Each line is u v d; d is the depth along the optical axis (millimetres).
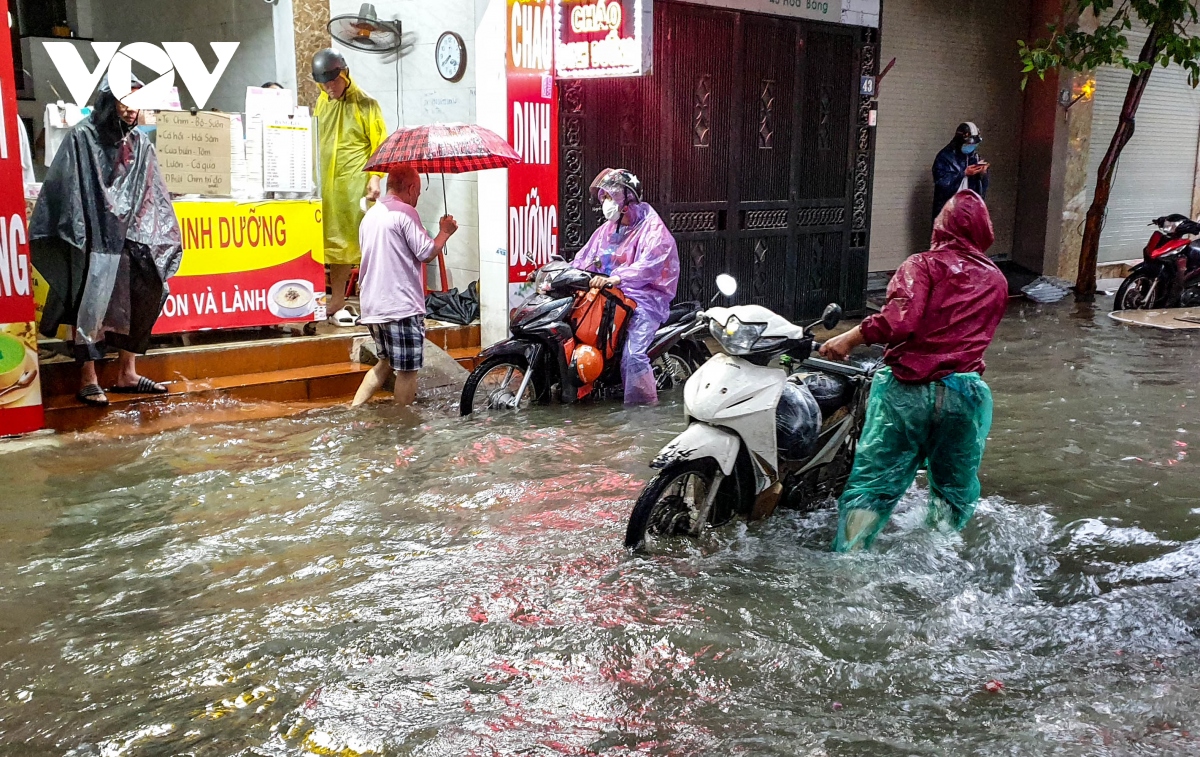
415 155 6520
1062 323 10961
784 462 4633
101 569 4180
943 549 4430
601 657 3426
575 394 7004
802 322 10953
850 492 4312
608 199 7152
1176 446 6098
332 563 4230
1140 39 15094
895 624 3684
